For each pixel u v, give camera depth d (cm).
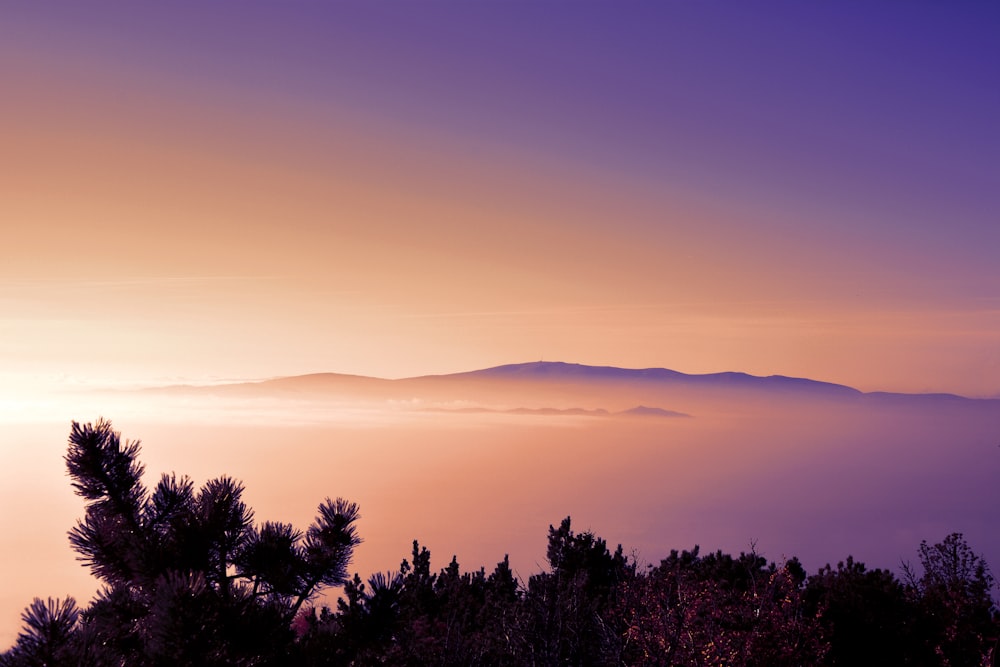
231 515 844
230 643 722
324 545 877
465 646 1565
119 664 703
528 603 1744
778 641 1875
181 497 866
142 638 766
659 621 1806
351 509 898
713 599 1953
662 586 1933
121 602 800
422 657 1305
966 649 2225
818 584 2472
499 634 1786
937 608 2325
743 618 1906
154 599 761
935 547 2567
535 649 1627
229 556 859
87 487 834
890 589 2369
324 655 801
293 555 861
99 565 820
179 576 751
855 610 2275
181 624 704
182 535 815
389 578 879
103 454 841
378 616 841
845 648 2203
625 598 1852
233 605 746
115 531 836
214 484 871
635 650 1766
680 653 1753
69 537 814
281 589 850
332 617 880
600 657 1664
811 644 1928
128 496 846
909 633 2236
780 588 2038
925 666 2161
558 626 1631
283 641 759
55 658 634
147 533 834
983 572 2450
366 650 862
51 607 659
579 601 1739
